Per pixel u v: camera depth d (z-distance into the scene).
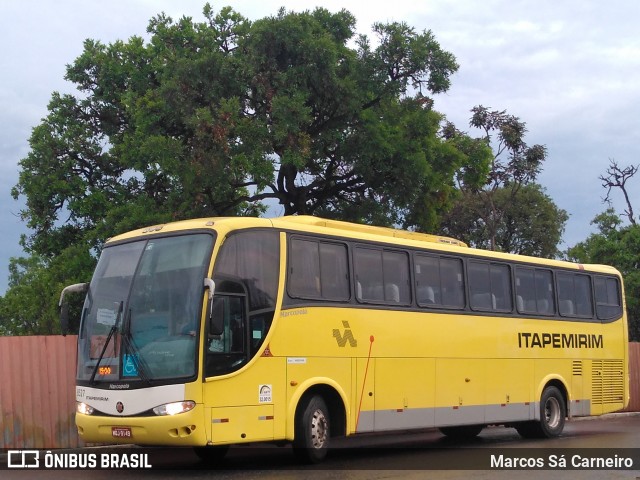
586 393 19.70
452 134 28.83
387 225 26.50
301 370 12.98
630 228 41.75
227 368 11.87
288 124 22.66
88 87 30.67
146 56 29.84
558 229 51.25
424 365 15.39
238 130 23.23
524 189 50.22
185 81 23.58
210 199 24.55
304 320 13.17
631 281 39.47
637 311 40.00
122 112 30.48
